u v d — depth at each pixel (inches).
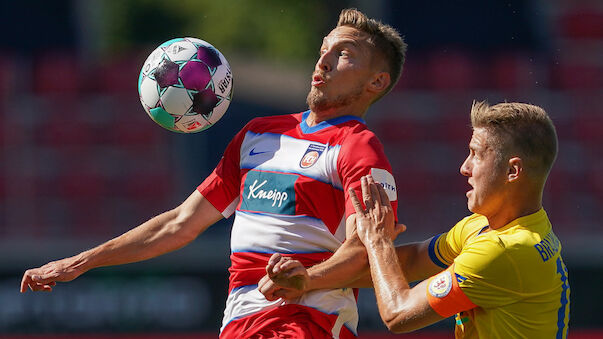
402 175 2018.9
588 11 2228.1
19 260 1455.5
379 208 538.6
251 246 562.6
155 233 611.5
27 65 2082.9
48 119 2036.2
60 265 603.2
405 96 2075.5
